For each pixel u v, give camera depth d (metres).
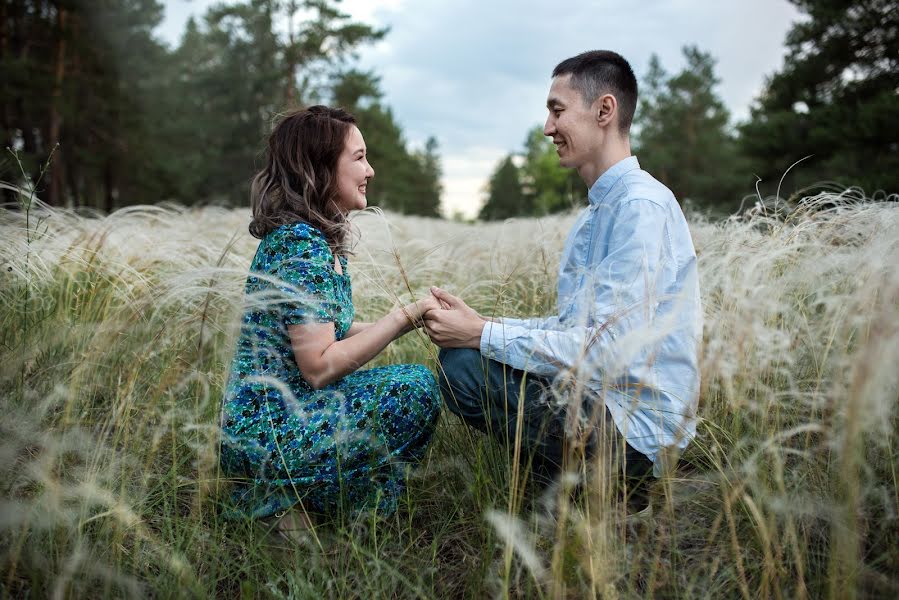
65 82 19.00
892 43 12.49
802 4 13.73
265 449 1.82
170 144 25.17
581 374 1.50
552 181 48.50
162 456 2.07
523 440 1.89
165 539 1.72
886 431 1.51
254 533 1.75
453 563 1.72
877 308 1.51
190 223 5.13
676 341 1.79
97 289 2.98
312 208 1.95
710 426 1.88
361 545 1.72
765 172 13.71
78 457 1.96
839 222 2.31
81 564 1.47
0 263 2.68
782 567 1.45
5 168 3.08
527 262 3.52
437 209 75.19
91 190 25.69
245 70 25.16
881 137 11.33
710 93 26.38
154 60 24.03
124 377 2.25
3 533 1.56
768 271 1.93
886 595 1.36
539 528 1.62
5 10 16.80
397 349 3.02
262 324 1.88
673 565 1.46
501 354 1.88
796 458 1.78
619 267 1.79
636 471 1.81
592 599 1.30
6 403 1.96
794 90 13.99
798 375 1.99
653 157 25.94
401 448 1.93
